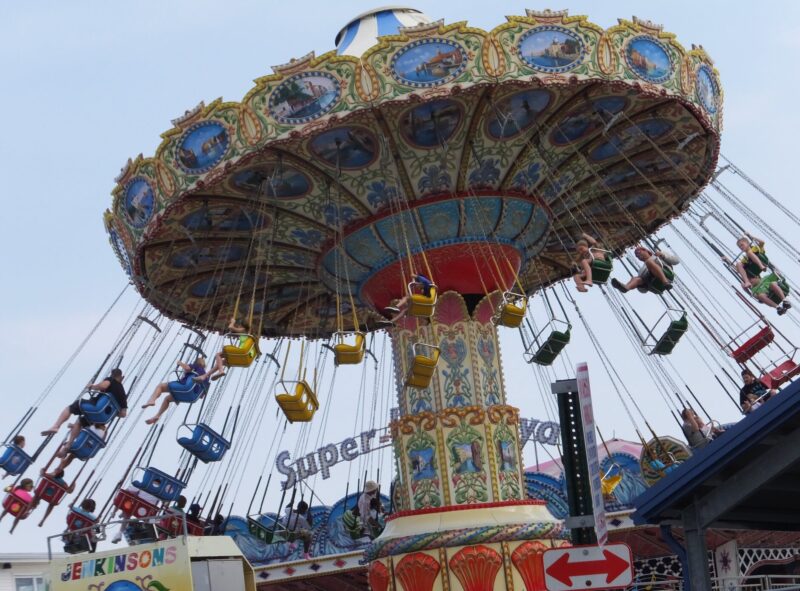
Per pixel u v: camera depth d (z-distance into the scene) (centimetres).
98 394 2281
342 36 2584
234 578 1797
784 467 1239
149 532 2275
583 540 1122
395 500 2455
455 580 2178
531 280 2894
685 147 2433
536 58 2047
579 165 2416
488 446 2300
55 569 1825
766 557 2766
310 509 3131
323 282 2603
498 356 2398
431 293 2077
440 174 2278
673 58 2177
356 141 2175
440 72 2028
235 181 2239
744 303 2319
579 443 1148
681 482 1264
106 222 2444
